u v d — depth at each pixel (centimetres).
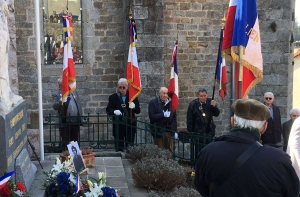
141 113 935
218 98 1077
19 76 839
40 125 602
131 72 733
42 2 924
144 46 929
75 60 977
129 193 504
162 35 933
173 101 795
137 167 551
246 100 252
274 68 960
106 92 994
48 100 941
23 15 832
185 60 1051
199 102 752
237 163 231
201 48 1055
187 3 1033
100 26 976
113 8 978
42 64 937
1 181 321
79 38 973
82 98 979
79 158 530
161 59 939
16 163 427
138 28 923
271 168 227
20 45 830
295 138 434
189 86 1060
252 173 227
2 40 417
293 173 230
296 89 2147
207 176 244
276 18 945
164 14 1025
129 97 739
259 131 246
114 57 991
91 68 980
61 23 945
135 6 917
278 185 227
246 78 535
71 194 408
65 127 743
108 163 627
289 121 729
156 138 745
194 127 752
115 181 539
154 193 479
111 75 994
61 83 735
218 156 239
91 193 394
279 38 950
